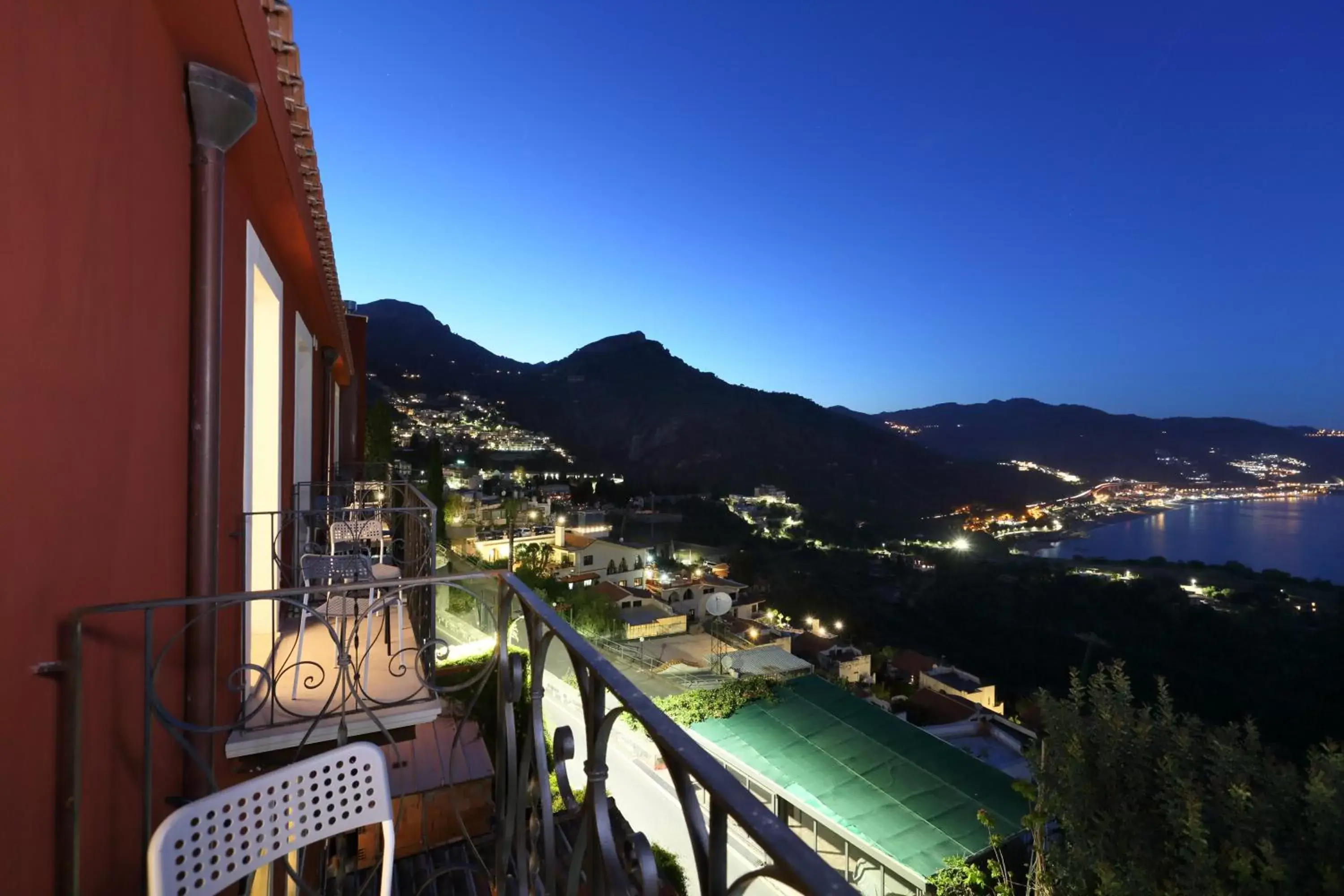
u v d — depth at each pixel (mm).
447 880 4113
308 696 3086
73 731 1379
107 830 1623
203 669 2262
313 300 5559
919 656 39469
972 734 17953
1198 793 4566
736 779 759
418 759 6027
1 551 1130
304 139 3018
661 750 873
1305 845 4133
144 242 1848
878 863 8758
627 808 11094
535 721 1601
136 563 1815
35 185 1231
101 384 1558
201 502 2277
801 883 582
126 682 1742
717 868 744
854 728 11445
